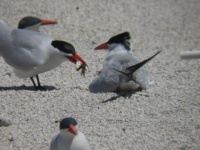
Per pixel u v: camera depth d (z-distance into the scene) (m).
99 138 11.91
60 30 18.95
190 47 18.67
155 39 19.08
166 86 14.42
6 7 20.34
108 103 13.41
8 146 11.73
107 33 19.02
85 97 13.77
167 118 12.68
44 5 20.58
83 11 20.34
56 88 14.54
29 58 14.34
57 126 12.45
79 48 17.64
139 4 21.47
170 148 11.52
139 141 11.79
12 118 12.82
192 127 12.30
